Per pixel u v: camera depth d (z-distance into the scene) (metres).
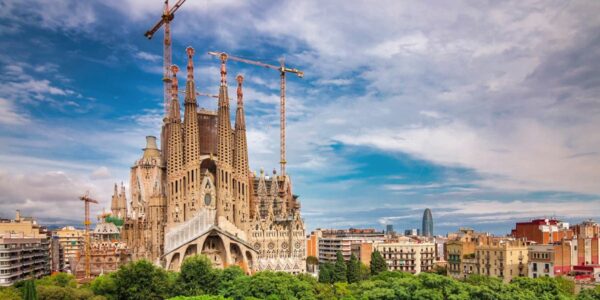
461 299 137.62
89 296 141.38
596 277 184.62
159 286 157.62
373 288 150.25
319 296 155.75
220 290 157.75
